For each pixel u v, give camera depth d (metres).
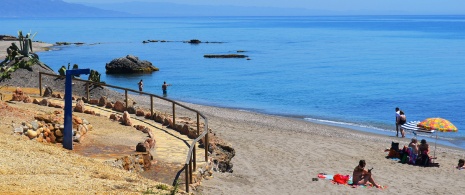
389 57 102.50
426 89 59.94
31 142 16.00
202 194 14.91
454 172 22.86
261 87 60.81
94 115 22.86
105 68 78.94
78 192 11.31
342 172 21.73
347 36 186.88
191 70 79.00
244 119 38.00
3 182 11.40
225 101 50.31
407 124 27.97
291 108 46.78
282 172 21.08
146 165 16.08
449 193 19.30
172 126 21.78
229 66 85.19
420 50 120.00
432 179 21.42
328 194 18.16
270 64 89.12
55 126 17.59
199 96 53.41
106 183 12.58
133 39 163.75
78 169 13.72
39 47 119.25
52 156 14.73
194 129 20.78
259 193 16.92
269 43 145.38
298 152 25.48
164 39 164.75
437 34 198.50
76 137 17.36
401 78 70.50
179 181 14.94
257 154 24.39
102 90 35.66
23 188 11.09
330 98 52.94
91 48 122.50
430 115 44.44
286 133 31.56
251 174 20.22
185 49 121.25
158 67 82.69
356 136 33.25
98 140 18.00
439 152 28.25
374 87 61.50
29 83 33.56
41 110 22.05
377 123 39.81
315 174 21.09
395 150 25.38
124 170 14.85
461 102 50.88
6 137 15.71
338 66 86.25
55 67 79.62
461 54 108.38
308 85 63.03
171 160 16.89
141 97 48.31
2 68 32.19
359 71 79.00
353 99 52.34
